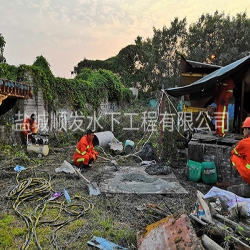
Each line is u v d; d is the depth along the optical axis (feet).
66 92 34.68
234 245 7.34
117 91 47.55
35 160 21.48
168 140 22.18
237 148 12.30
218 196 9.84
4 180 16.35
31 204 12.76
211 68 30.09
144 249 7.75
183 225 7.38
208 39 50.78
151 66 62.18
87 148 19.34
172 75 59.62
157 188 14.60
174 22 58.44
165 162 20.90
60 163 21.15
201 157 16.90
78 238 9.56
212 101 24.91
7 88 13.26
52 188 15.03
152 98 58.03
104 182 15.66
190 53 52.60
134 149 24.86
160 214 10.93
